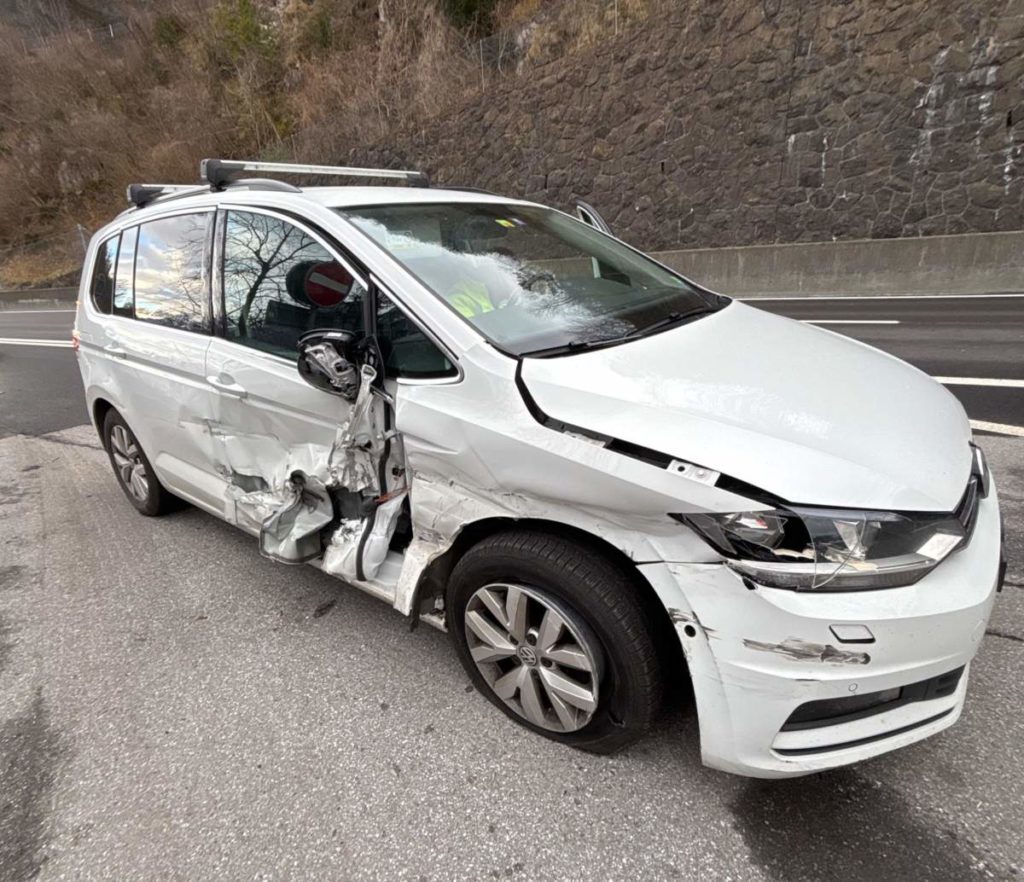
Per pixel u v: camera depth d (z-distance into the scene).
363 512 2.59
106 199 28.02
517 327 2.33
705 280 12.76
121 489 4.80
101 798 2.14
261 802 2.09
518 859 1.85
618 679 1.96
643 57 13.20
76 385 8.67
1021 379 5.55
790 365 2.28
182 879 1.85
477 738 2.27
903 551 1.68
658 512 1.74
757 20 11.72
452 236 2.76
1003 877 1.72
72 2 35.34
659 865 1.81
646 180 13.73
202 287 3.05
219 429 3.03
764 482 1.67
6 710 2.58
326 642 2.85
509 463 1.96
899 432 1.96
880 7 10.57
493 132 15.86
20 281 28.00
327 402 2.45
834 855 1.80
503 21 16.95
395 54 18.41
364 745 2.28
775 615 1.65
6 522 4.35
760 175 12.30
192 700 2.56
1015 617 2.67
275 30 23.27
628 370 2.10
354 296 2.43
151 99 27.62
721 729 1.79
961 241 10.13
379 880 1.82
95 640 2.99
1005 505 3.54
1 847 2.00
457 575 2.23
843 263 11.17
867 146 11.13
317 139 20.11
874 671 1.66
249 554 3.67
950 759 2.07
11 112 31.05
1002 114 9.96
